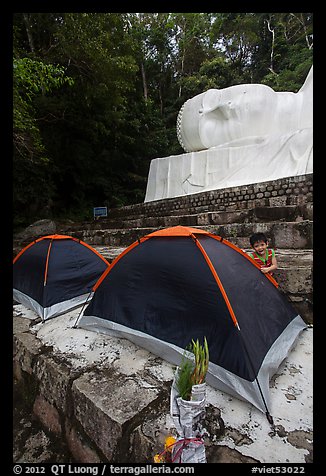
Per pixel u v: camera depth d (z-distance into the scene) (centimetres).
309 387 162
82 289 329
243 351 149
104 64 854
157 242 217
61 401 183
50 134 1035
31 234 874
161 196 896
